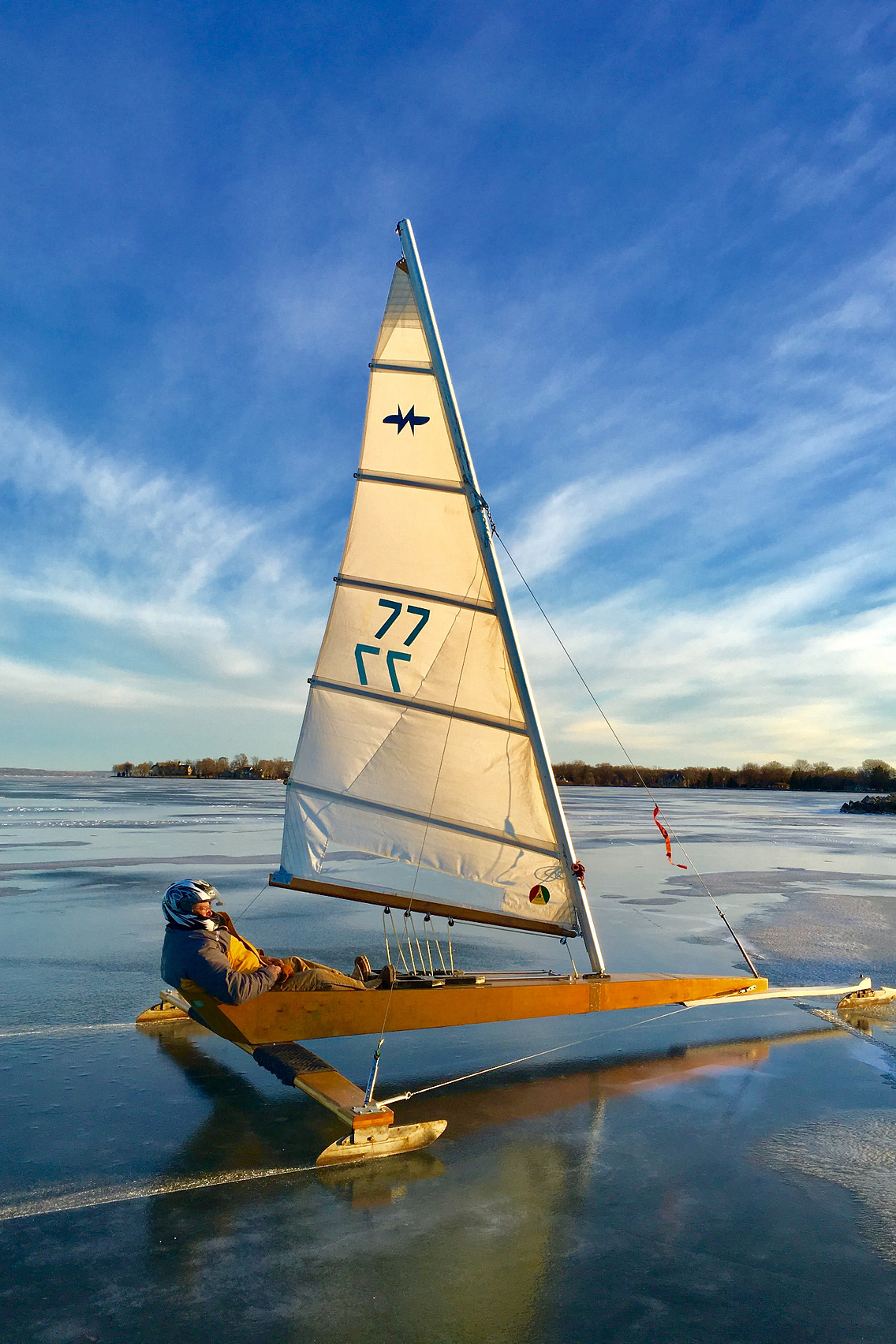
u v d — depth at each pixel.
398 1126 4.66
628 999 6.34
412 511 6.55
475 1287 3.36
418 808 6.45
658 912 12.35
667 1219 3.95
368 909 12.49
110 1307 3.21
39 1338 3.02
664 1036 6.87
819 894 14.28
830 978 8.51
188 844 20.50
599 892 14.34
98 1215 3.90
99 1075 5.78
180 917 5.15
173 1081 5.68
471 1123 5.09
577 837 25.75
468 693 6.39
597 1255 3.62
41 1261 3.51
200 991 5.02
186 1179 4.27
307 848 6.53
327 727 6.65
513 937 10.58
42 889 13.62
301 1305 3.23
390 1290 3.34
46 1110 5.15
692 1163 4.55
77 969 8.57
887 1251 3.71
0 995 7.65
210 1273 3.44
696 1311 3.23
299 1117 5.11
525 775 6.34
